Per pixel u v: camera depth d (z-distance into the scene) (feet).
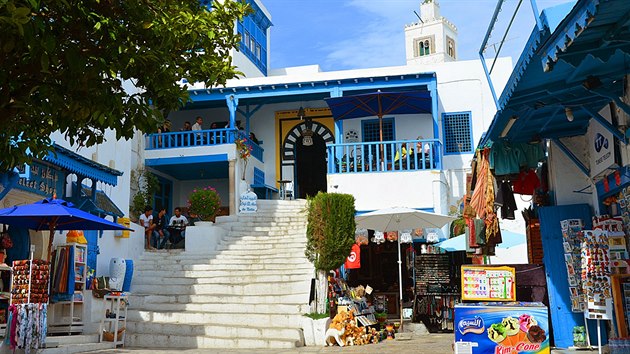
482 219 33.96
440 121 68.69
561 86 22.17
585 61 19.61
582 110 27.32
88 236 45.11
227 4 23.21
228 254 52.31
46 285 32.83
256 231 57.36
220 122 76.54
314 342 37.81
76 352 33.94
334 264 40.19
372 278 62.54
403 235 53.31
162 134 69.36
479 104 68.33
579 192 31.65
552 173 33.06
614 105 24.75
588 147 30.17
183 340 37.81
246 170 69.82
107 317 38.34
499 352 24.45
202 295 44.21
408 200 59.98
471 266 27.14
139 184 65.87
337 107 64.03
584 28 14.96
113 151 52.44
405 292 59.11
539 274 30.58
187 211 77.41
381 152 67.97
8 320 30.22
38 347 30.53
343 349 35.27
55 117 18.67
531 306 24.76
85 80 18.03
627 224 26.35
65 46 18.37
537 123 28.73
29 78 18.07
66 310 38.04
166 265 51.67
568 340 30.73
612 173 26.94
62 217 34.40
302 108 73.72
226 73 22.62
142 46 19.75
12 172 33.78
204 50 22.47
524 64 19.94
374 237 54.44
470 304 25.88
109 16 19.56
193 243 54.60
